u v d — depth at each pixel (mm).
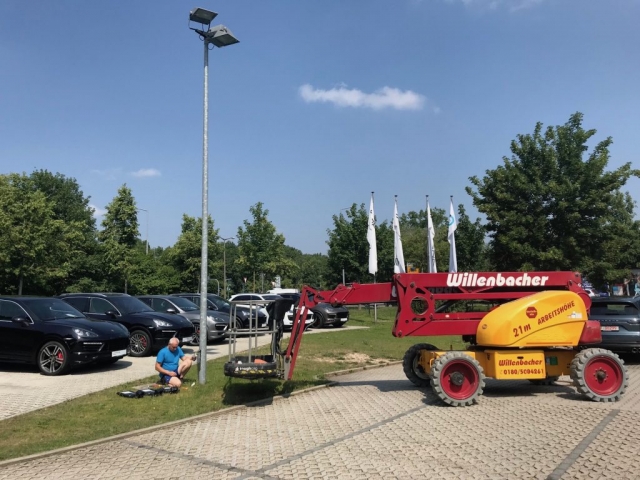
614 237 19672
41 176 57938
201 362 9719
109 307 14234
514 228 19781
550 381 9828
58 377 10555
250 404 8234
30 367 11859
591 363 8344
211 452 5844
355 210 33500
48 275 31328
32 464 5465
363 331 21266
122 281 35906
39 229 30344
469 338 9367
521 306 8406
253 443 6184
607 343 11398
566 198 19281
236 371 7965
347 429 6777
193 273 42156
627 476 4859
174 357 9391
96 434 6496
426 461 5402
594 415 7316
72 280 39625
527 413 7535
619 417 7176
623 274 19922
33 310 11336
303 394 9188
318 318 22578
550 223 19828
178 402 8234
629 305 11664
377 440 6223
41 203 31156
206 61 10008
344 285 9141
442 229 50531
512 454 5594
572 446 5840
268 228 39750
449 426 6848
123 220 33000
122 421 7113
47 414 7410
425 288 8930
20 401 8312
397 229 26859
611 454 5516
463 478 4895
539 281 8930
